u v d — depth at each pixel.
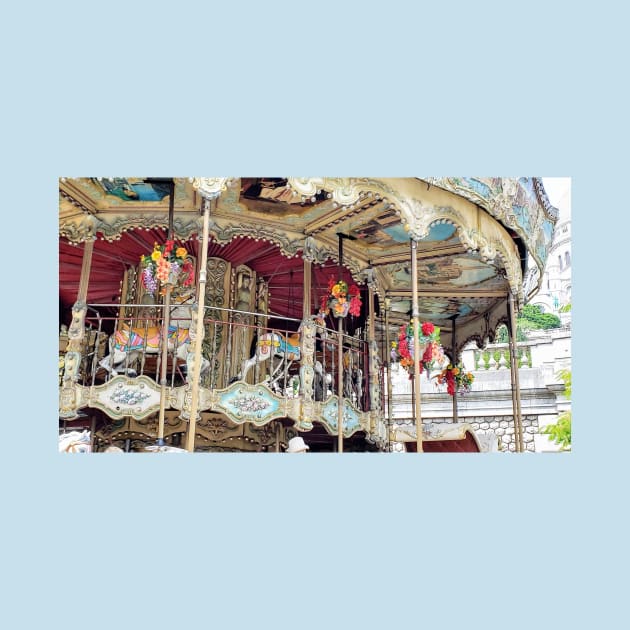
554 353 19.78
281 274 16.83
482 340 19.69
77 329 13.36
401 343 16.23
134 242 15.27
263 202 14.10
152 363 15.59
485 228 14.22
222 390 13.23
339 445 14.38
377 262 16.16
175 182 13.29
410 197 12.86
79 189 13.43
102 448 14.79
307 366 14.13
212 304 15.33
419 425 12.53
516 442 17.08
